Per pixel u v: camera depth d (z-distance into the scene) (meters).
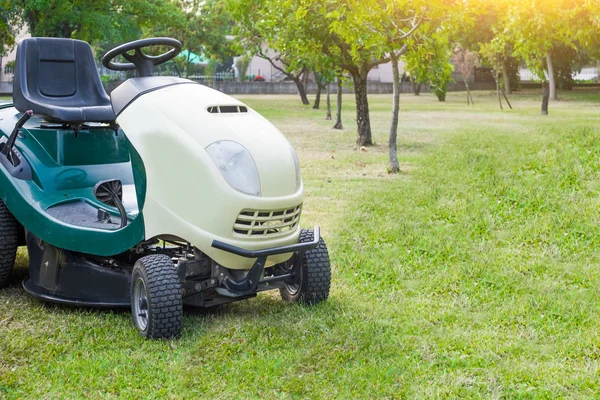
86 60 6.26
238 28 26.02
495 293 5.71
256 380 4.08
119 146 5.83
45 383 4.04
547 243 7.00
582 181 9.12
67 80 6.15
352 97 48.25
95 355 4.44
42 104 5.68
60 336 4.74
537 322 5.02
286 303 5.56
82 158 5.70
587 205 8.05
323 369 4.24
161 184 4.68
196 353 4.46
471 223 7.74
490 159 11.71
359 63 15.63
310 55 15.65
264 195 4.64
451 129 20.50
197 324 5.00
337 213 8.54
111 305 5.06
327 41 15.55
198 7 43.31
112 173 5.75
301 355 4.43
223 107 4.91
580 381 4.05
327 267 5.39
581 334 4.75
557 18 17.80
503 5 20.95
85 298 5.27
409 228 7.64
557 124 21.70
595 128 15.21
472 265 6.34
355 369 4.20
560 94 48.72
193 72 63.75
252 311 5.36
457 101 42.22
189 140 4.66
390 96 51.34
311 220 8.16
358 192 9.90
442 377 4.14
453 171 11.13
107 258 5.43
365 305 5.44
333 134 19.33
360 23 11.27
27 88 5.91
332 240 7.27
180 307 4.66
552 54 42.69
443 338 4.71
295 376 4.13
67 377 4.11
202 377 4.12
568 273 6.09
